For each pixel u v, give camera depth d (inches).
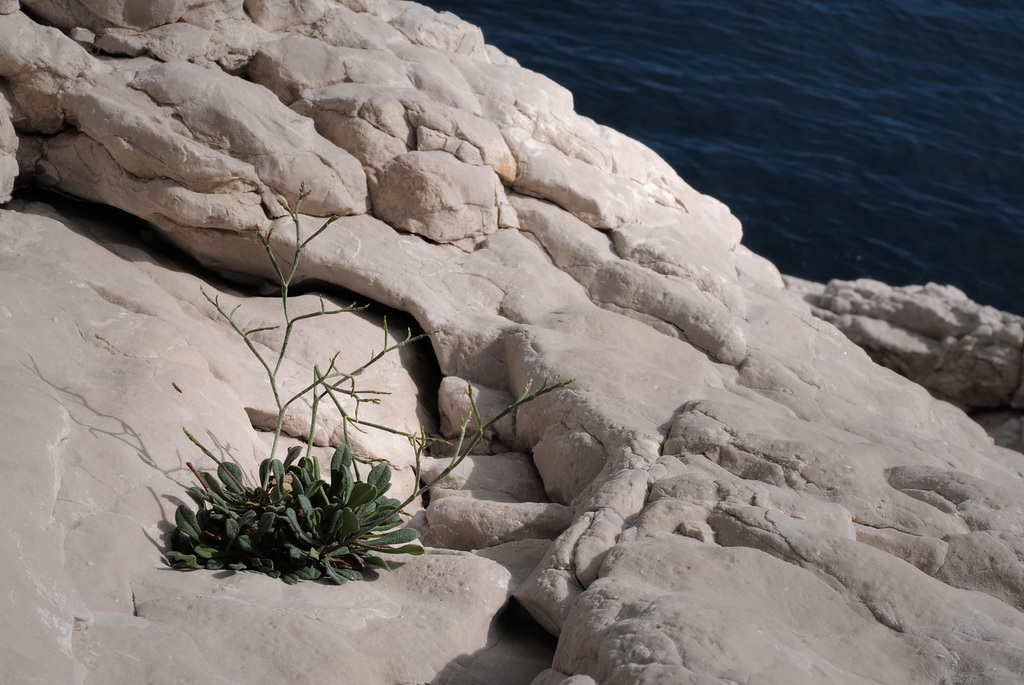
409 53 398.9
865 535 248.2
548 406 314.8
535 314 359.6
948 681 198.2
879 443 329.4
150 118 324.8
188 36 355.9
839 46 857.5
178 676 185.5
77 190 339.6
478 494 307.7
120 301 306.7
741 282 436.1
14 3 323.6
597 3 845.8
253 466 275.9
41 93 323.0
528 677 221.6
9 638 170.7
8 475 214.1
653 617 196.2
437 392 353.4
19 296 277.9
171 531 238.7
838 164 736.3
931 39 885.8
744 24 858.8
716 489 257.4
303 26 387.5
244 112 335.6
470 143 377.1
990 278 667.4
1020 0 960.9
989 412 556.4
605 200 403.5
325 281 354.9
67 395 257.3
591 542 243.0
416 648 215.8
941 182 737.0
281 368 316.5
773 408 343.3
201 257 347.9
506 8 821.2
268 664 198.5
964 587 237.3
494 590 239.8
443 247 374.9
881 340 561.3
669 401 317.1
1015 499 264.8
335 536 240.2
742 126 754.2
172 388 273.6
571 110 438.0
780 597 219.1
